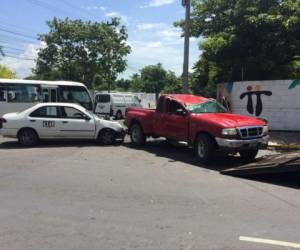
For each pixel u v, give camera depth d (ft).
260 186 32.99
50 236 20.47
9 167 38.91
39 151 49.52
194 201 27.58
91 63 144.87
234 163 43.01
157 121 50.67
